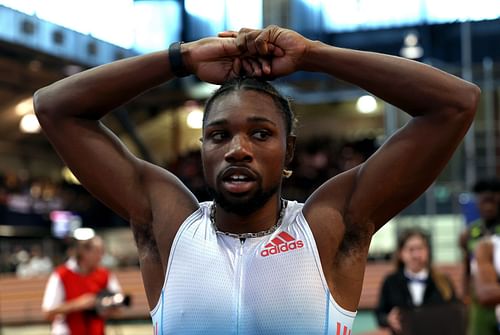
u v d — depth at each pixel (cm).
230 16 2058
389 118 1925
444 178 1873
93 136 232
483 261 488
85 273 642
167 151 2703
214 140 215
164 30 2128
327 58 221
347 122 2709
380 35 2134
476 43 2034
